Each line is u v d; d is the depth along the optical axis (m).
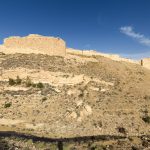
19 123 58.91
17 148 34.44
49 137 47.28
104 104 70.31
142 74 98.69
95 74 88.56
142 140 40.41
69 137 48.34
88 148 34.16
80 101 68.69
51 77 78.38
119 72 95.56
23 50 93.88
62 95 71.81
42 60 89.38
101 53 109.19
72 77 79.69
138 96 79.50
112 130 57.31
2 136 43.44
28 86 74.69
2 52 92.62
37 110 64.69
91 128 57.50
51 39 96.06
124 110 68.81
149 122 63.31
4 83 75.75
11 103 67.19
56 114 63.12
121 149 33.50
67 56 97.81
